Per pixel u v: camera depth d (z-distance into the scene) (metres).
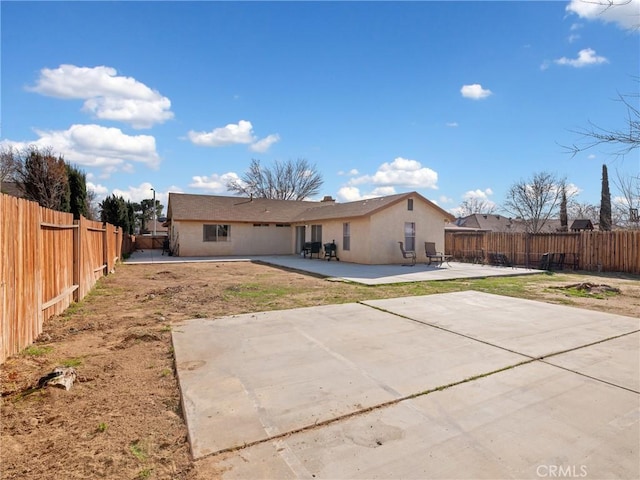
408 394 3.23
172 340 4.87
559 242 15.55
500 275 12.58
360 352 4.38
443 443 2.47
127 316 6.32
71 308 6.86
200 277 12.10
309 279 11.59
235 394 3.21
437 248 18.09
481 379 3.57
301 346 4.61
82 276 7.82
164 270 14.30
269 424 2.71
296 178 43.00
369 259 16.38
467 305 7.25
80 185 21.92
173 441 2.54
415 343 4.74
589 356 4.25
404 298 8.05
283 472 2.16
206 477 2.12
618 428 2.66
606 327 5.58
